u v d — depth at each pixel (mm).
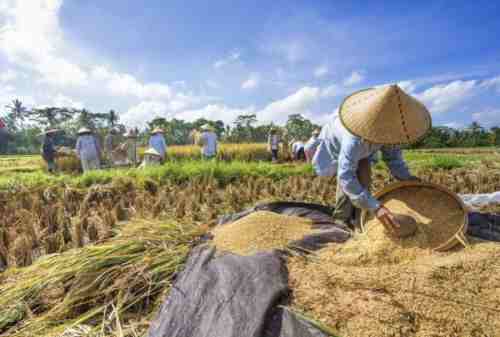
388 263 2613
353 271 2514
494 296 2109
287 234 3186
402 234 2736
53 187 6867
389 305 2131
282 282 2367
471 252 2516
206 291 2344
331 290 2346
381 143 2619
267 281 2346
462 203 2859
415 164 10828
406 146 2936
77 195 6676
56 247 3859
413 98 2723
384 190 3387
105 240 3594
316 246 2990
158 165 9469
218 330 2014
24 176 7633
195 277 2527
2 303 2693
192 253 2967
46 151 12211
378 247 2729
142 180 7340
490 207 4645
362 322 2033
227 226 3469
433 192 3195
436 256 2541
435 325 2004
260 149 18219
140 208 5312
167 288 2729
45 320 2570
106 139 13289
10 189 6930
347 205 3693
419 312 2074
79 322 2512
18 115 91312
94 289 2783
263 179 8195
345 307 2156
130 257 3041
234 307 2156
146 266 2877
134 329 2387
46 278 2857
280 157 18219
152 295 2760
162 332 2078
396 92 2555
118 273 2867
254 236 3066
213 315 2133
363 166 3398
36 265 3131
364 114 2648
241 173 8625
